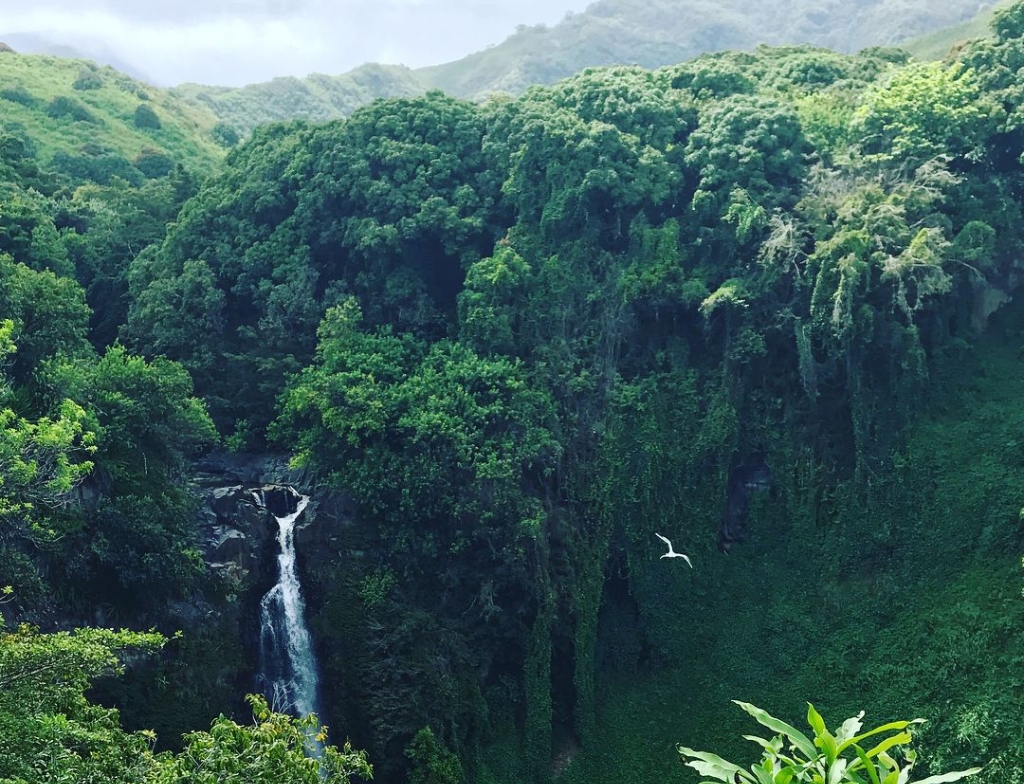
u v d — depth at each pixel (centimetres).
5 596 3953
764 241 6003
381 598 5194
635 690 5494
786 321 5841
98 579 4534
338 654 5097
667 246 6141
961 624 5059
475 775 5006
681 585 5681
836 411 5844
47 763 2425
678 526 5766
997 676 4800
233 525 5284
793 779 1827
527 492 5494
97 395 4794
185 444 5241
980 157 6184
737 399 5941
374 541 5381
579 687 5350
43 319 4984
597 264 6219
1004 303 6156
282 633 5219
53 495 3972
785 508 5812
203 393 6116
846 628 5394
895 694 5019
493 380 5634
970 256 5778
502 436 5462
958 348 5897
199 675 4731
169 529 4716
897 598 5356
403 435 5456
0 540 4066
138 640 2822
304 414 5656
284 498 5541
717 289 6038
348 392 5500
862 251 5659
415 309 6203
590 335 6025
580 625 5406
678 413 5906
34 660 2516
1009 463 5456
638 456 5772
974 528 5356
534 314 6006
